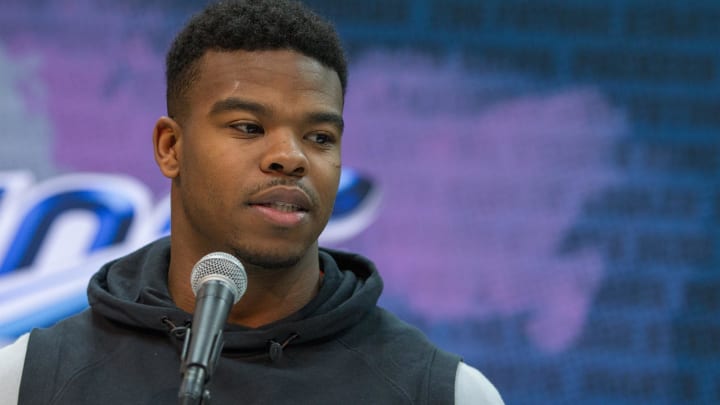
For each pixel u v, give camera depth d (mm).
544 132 11125
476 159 11031
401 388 5027
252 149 4852
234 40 5004
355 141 10914
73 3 10773
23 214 10359
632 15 11344
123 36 10812
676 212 11109
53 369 4953
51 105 10594
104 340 5145
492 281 10906
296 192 4812
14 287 10211
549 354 10875
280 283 5156
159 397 4879
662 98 11250
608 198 11086
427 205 10930
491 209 10984
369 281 5434
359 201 10828
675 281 11031
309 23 5160
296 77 4953
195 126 5008
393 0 11125
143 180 10609
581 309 10938
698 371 10953
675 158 11188
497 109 11109
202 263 4184
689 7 11383
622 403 10883
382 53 11070
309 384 4992
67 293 10312
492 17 11219
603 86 11227
